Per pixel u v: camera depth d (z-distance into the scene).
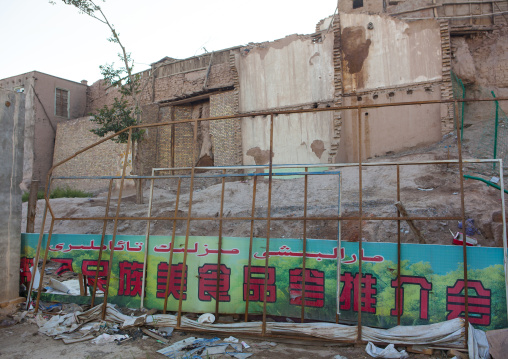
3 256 5.45
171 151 16.88
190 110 17.34
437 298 4.33
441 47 11.70
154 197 12.95
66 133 19.42
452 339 4.06
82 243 5.62
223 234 8.60
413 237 6.80
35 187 7.36
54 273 7.87
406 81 12.13
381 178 9.66
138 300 5.28
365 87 12.66
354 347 4.33
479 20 13.77
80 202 12.75
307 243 4.80
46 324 5.01
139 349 4.36
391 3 14.73
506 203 7.09
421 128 11.84
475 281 4.27
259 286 4.89
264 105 14.20
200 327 4.74
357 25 12.81
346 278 4.64
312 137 13.26
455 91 12.27
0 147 5.46
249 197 10.53
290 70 13.77
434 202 7.61
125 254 5.41
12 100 5.66
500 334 3.97
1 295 5.39
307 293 4.73
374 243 4.59
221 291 4.99
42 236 5.77
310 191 9.97
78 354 4.25
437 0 13.98
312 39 13.45
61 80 20.83
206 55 16.52
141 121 16.22
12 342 4.58
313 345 4.43
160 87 17.81
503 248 4.21
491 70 13.39
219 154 15.29
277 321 4.96
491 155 9.02
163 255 5.26
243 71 14.65
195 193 11.88
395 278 4.48
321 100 13.20
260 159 14.14
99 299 5.45
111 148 17.42
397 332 4.24
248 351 4.28
